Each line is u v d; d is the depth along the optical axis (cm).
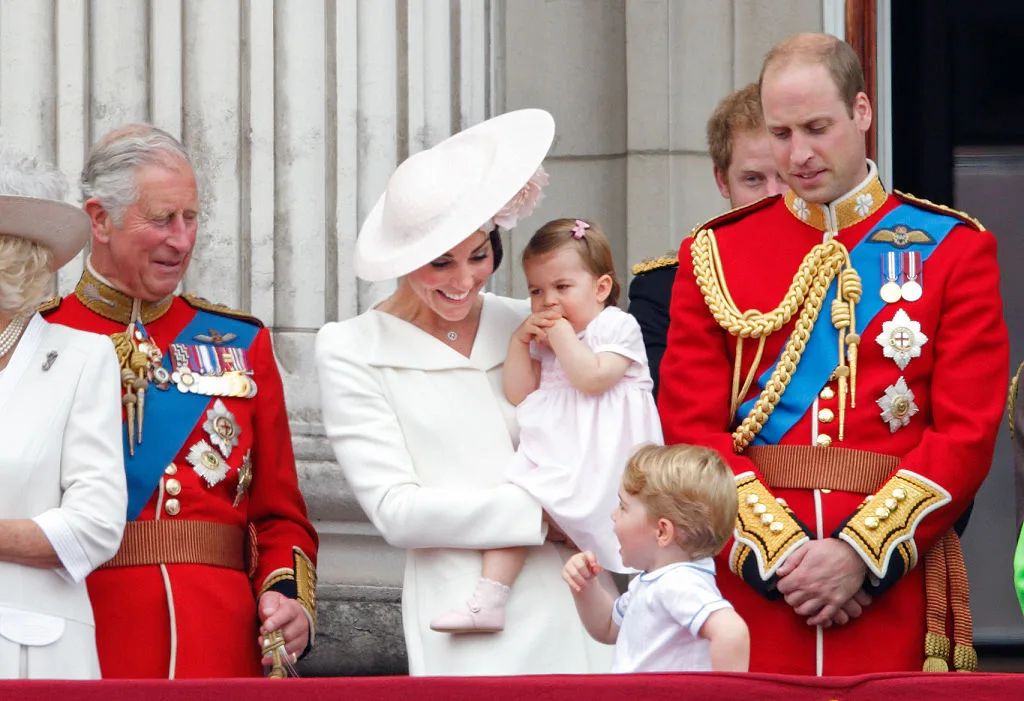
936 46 2711
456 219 1842
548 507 1836
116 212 1930
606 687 1459
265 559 1964
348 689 1461
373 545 2411
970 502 1878
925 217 1852
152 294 1959
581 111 2595
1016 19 2720
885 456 1797
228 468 1933
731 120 2134
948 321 1809
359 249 1934
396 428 1881
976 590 2773
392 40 2466
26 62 2430
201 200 2434
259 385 1991
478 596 1828
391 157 2453
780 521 1767
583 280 1908
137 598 1862
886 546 1742
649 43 2573
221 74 2445
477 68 2502
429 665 1836
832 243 1842
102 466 1769
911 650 1783
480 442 1881
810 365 1825
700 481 1630
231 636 1888
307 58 2452
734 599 1800
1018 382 1844
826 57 1836
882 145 2644
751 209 1917
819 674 1766
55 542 1725
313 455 2400
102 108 2434
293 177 2442
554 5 2591
